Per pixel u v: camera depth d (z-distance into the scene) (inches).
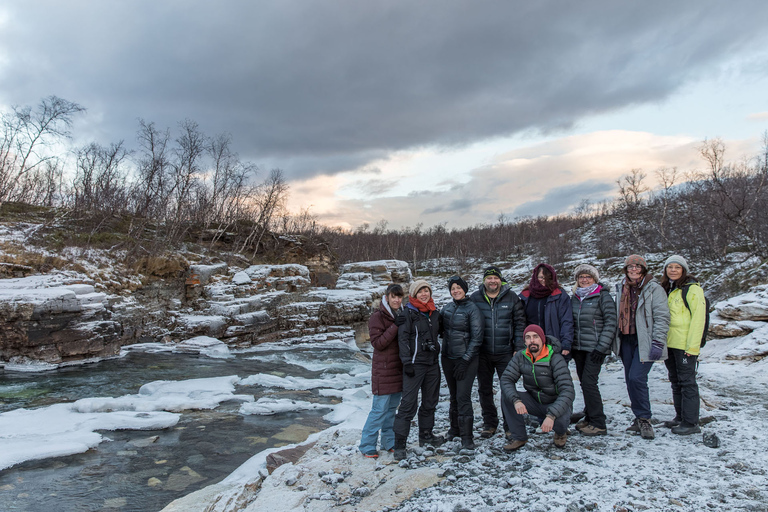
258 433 303.7
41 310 487.2
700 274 1261.1
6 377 447.8
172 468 246.2
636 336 207.6
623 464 169.6
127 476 234.7
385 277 1360.7
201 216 1259.8
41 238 665.0
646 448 187.3
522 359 196.9
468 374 201.9
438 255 3649.1
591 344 208.5
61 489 217.3
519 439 193.2
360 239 4192.9
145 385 412.8
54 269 615.2
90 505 203.2
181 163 1090.7
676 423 212.5
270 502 167.5
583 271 217.5
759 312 404.2
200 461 256.5
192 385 422.6
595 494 144.6
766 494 137.3
